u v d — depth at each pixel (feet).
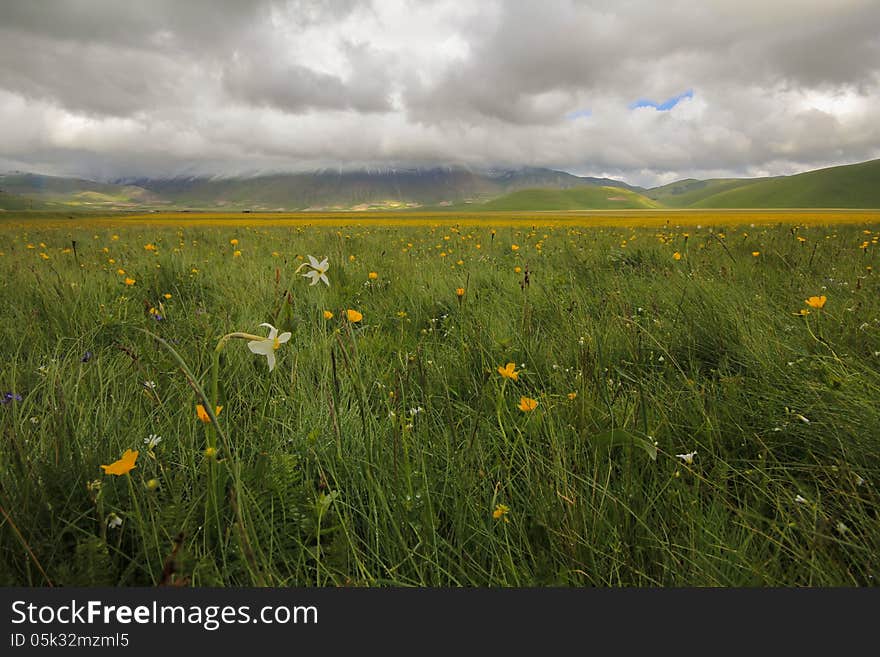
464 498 5.65
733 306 11.92
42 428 6.26
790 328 10.55
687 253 23.62
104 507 5.34
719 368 9.37
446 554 5.25
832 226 50.88
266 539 5.28
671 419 7.39
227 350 9.52
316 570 5.11
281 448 6.88
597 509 5.34
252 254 26.63
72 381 7.97
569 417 7.16
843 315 10.98
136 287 16.76
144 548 4.78
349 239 36.47
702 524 5.26
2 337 10.97
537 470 5.78
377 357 9.93
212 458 4.82
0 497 4.98
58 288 14.35
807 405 7.30
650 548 5.14
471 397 8.32
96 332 11.31
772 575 4.83
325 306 14.20
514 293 15.38
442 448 6.73
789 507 5.53
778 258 21.22
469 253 28.09
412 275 18.95
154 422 7.26
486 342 10.62
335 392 7.02
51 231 59.77
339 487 6.05
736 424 7.20
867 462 6.13
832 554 4.91
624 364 9.61
